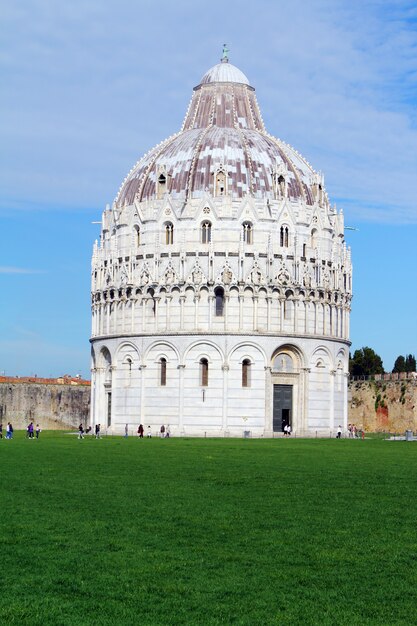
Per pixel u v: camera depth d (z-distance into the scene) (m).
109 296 153.25
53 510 40.62
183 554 31.53
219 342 143.38
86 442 108.12
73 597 26.27
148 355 147.00
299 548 32.72
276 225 147.12
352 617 24.67
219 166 147.75
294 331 146.25
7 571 29.02
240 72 168.25
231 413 142.88
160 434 143.12
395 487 51.16
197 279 144.50
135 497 45.41
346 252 158.00
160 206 148.12
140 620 24.27
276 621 24.28
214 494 47.00
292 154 160.12
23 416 172.75
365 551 32.28
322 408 149.50
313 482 53.81
